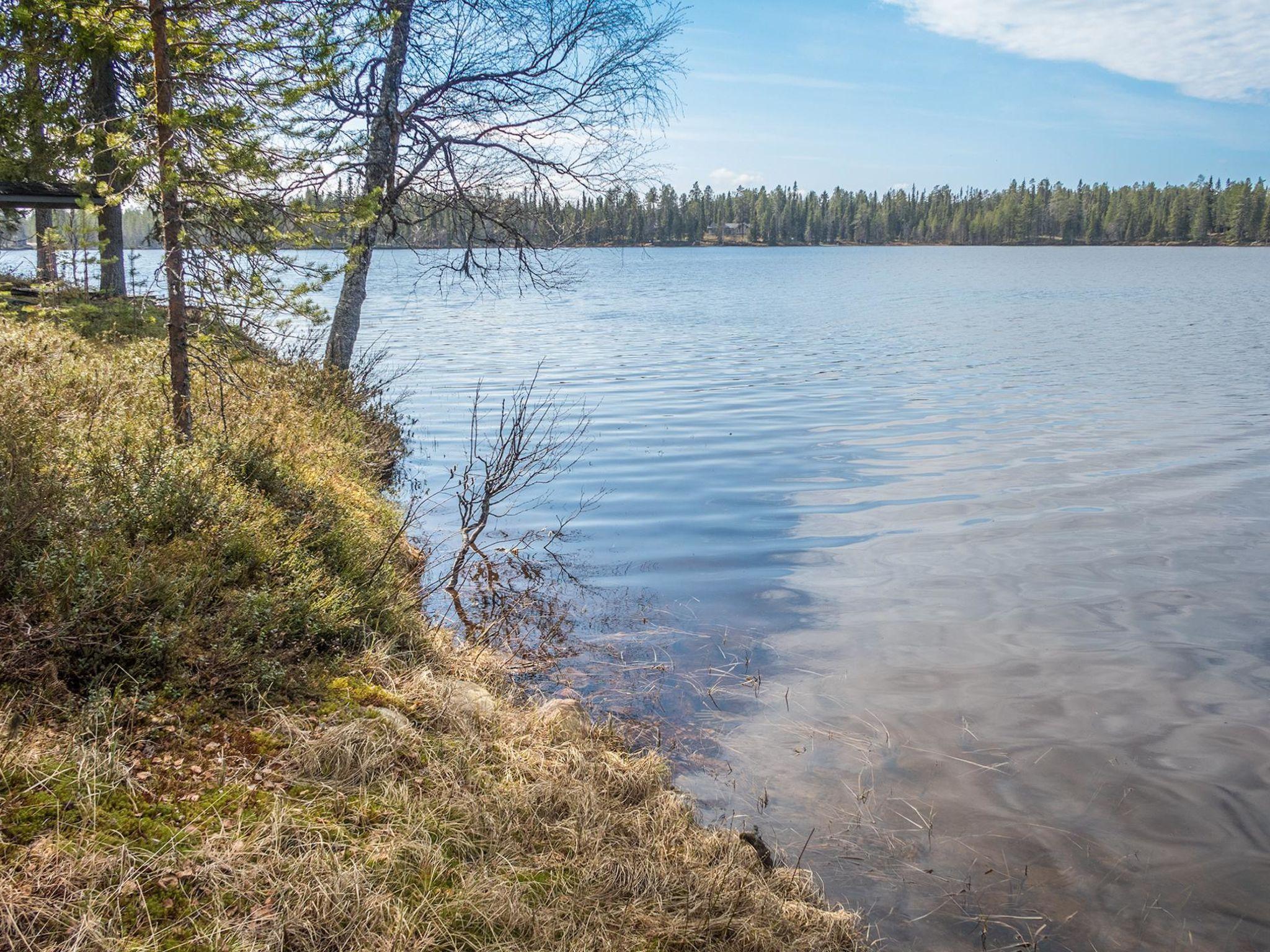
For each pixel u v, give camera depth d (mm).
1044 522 11445
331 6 7316
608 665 7305
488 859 4129
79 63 11250
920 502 12422
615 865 4281
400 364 25844
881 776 5703
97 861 3482
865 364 27250
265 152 7129
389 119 14297
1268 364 26797
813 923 4191
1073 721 6465
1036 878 4746
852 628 8156
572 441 16156
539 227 16688
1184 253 185500
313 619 5820
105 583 4922
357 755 4574
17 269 19625
